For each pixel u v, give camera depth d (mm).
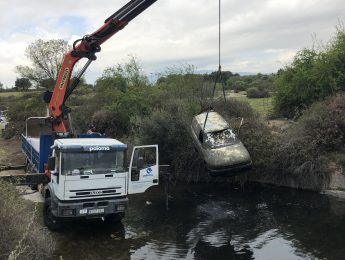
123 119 28594
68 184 12273
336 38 25188
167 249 12109
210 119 18172
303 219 14828
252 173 20453
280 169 19938
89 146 12555
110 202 12727
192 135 18656
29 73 38844
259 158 19875
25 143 21656
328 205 16500
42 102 38000
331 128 19297
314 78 25203
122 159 13000
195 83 27047
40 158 15789
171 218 15266
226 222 14750
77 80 17828
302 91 26375
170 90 27703
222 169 16109
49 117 18656
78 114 32438
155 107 26859
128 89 29500
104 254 11578
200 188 20141
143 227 14172
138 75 31125
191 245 12477
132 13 16750
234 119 21844
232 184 20656
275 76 29672
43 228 13141
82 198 12445
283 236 13164
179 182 21391
